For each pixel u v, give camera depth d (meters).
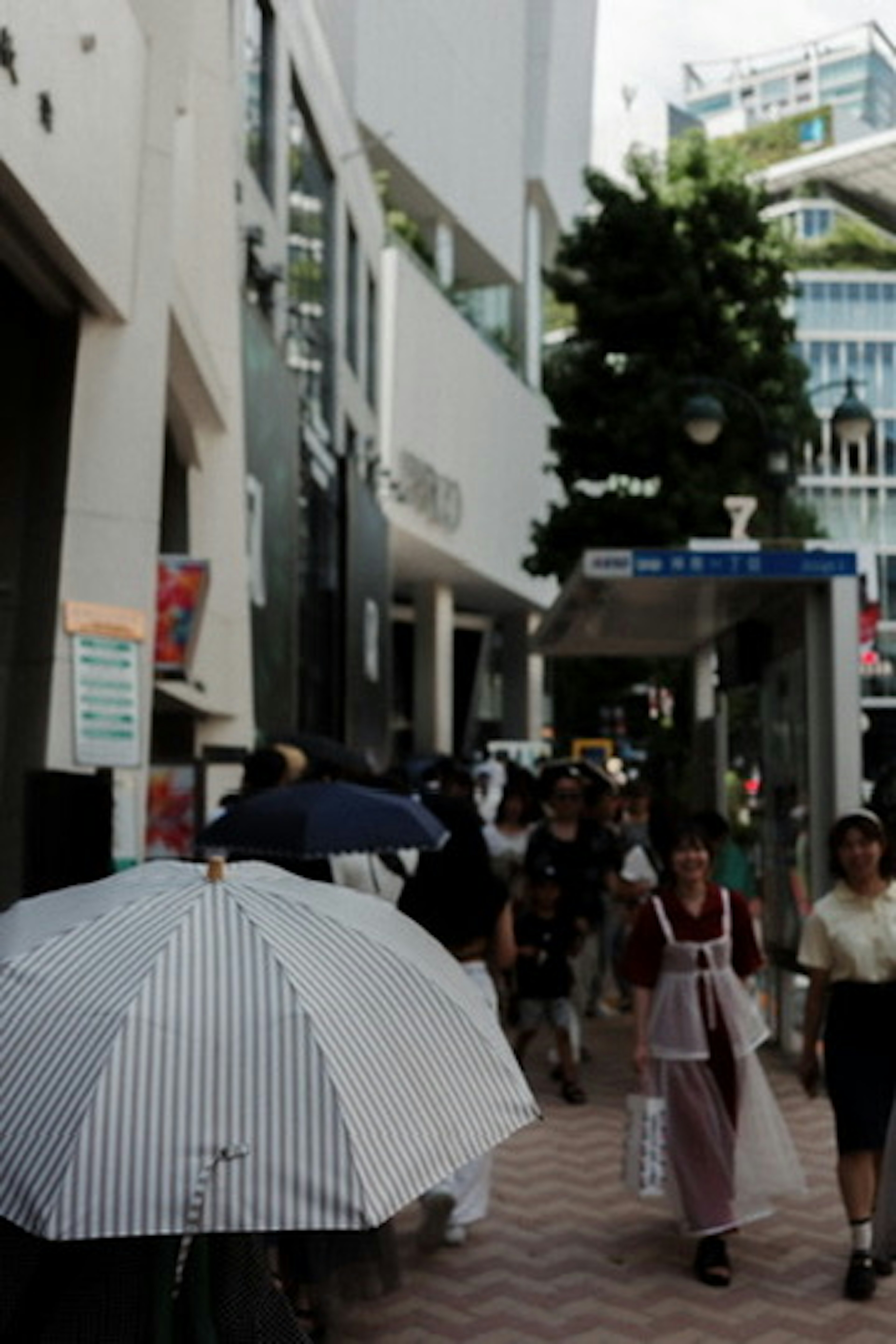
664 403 22.95
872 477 81.44
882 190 98.69
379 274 44.53
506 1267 5.45
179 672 14.54
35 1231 2.08
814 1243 5.75
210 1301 2.56
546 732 67.88
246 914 2.42
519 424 60.72
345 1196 2.14
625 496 23.25
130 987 2.27
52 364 11.53
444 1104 2.33
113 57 10.89
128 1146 2.12
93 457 11.45
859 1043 5.27
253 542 21.06
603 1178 6.75
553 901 8.52
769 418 23.19
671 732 27.34
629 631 13.35
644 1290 5.20
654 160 24.47
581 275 24.92
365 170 41.72
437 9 52.19
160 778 12.04
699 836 5.77
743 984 5.77
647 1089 5.55
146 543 11.73
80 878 7.42
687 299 23.41
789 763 9.93
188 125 16.92
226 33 20.23
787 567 9.42
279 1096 2.19
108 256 10.98
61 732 10.97
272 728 22.44
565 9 67.00
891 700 41.38
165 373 12.04
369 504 36.50
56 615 11.10
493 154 58.25
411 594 61.06
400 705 65.81
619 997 12.20
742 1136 5.48
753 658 10.63
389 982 2.41
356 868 5.50
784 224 24.72
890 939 5.25
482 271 60.53
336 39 45.88
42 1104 2.18
